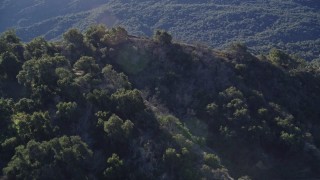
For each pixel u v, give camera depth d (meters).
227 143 72.69
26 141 61.38
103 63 82.81
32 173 55.62
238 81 82.75
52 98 68.00
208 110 75.94
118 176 58.88
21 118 63.88
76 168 57.66
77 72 75.50
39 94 68.25
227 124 74.56
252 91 81.31
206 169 60.31
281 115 78.94
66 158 57.47
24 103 66.94
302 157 74.19
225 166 70.62
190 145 63.34
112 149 62.12
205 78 82.44
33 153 57.06
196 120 75.62
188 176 58.94
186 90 80.19
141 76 82.50
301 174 73.44
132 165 60.41
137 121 65.50
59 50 83.06
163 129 65.06
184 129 68.12
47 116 64.12
